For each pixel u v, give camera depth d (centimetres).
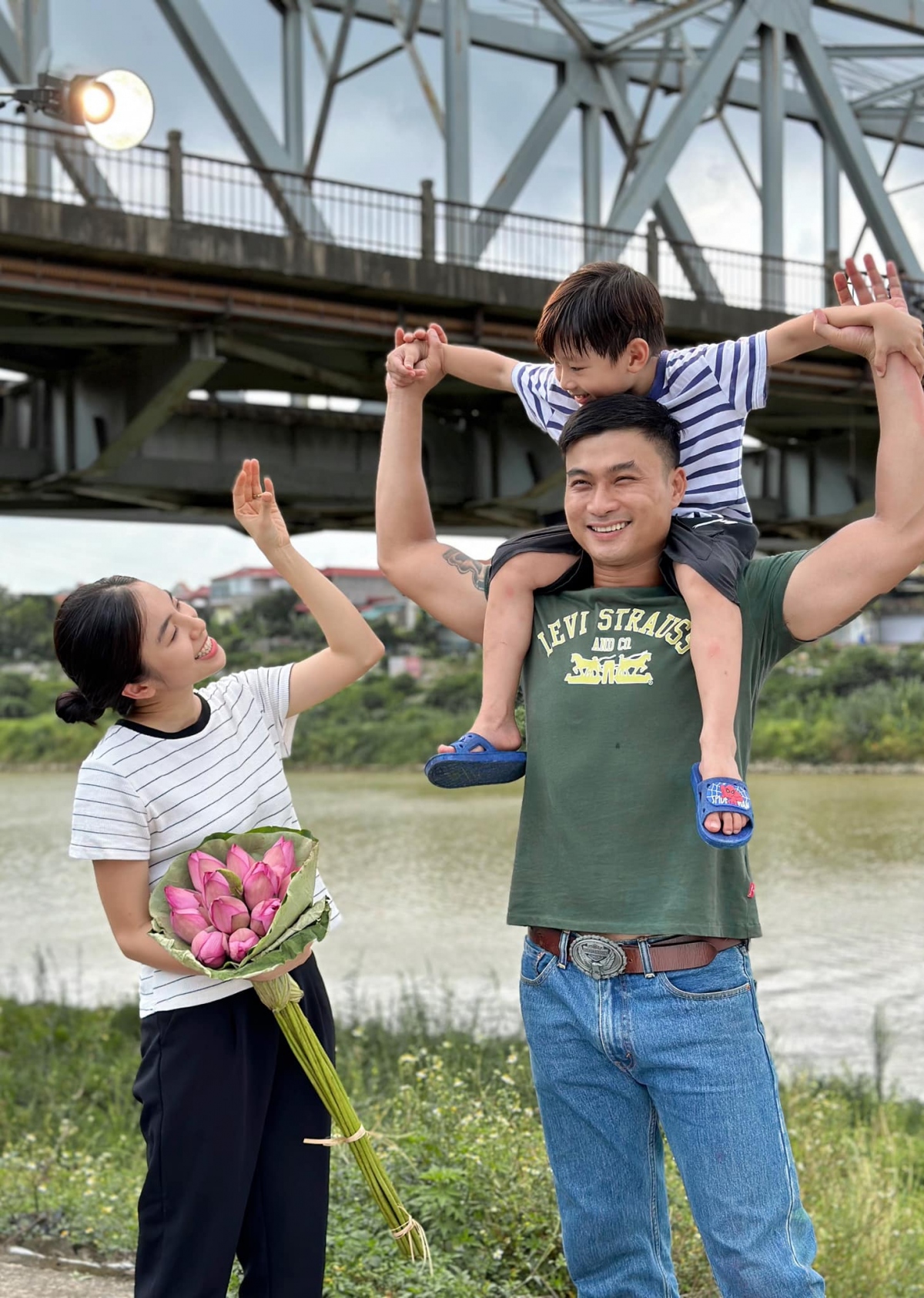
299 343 1301
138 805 236
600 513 218
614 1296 233
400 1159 394
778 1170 214
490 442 1550
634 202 1508
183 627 236
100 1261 375
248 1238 245
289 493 1513
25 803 4291
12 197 1026
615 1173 229
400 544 270
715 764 202
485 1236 357
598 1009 220
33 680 6638
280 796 256
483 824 3148
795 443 1817
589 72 2041
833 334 220
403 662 6056
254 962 218
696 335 1505
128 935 233
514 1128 427
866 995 1405
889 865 2350
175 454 1447
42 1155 505
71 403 1324
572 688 225
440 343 265
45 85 729
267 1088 240
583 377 227
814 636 229
